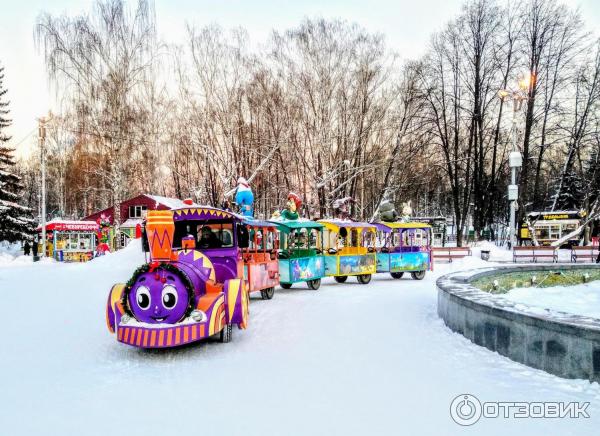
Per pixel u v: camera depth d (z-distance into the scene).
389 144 35.91
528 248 27.16
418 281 18.34
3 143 41.28
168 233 7.38
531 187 49.97
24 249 38.75
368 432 4.29
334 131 33.56
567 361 5.62
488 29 37.91
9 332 8.90
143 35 32.34
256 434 4.26
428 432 4.28
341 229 16.75
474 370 6.06
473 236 39.94
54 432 4.34
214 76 32.41
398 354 6.93
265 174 34.88
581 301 11.71
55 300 13.20
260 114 33.75
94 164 36.47
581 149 45.59
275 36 32.91
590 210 35.97
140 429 4.39
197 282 7.52
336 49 32.62
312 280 15.57
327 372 6.13
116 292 7.58
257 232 13.07
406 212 21.23
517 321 6.36
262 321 9.73
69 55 30.80
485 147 41.84
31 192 67.62
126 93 32.34
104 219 39.00
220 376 6.03
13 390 5.54
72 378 6.01
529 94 36.03
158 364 6.64
